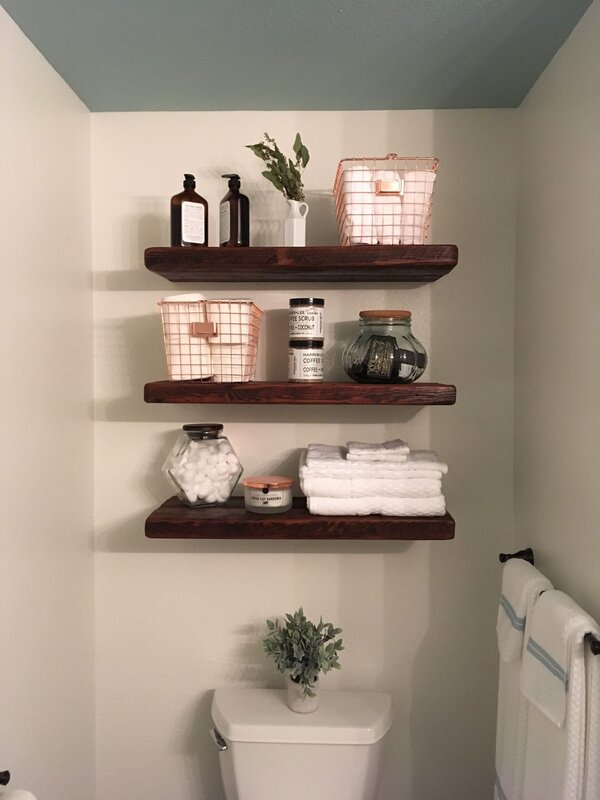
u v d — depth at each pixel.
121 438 1.74
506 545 1.72
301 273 1.56
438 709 1.74
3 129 1.21
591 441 1.22
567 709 1.13
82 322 1.65
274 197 1.71
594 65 1.20
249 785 1.57
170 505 1.64
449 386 1.46
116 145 1.71
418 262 1.43
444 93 1.60
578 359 1.28
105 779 1.75
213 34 1.31
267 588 1.74
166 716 1.75
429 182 1.47
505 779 1.44
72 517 1.58
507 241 1.70
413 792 1.75
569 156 1.33
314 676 1.59
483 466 1.72
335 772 1.56
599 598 1.18
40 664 1.38
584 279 1.25
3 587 1.21
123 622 1.75
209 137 1.71
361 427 1.73
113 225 1.72
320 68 1.46
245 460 1.74
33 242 1.34
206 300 1.48
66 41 1.33
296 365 1.52
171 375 1.50
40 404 1.38
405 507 1.52
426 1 1.20
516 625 1.38
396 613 1.74
